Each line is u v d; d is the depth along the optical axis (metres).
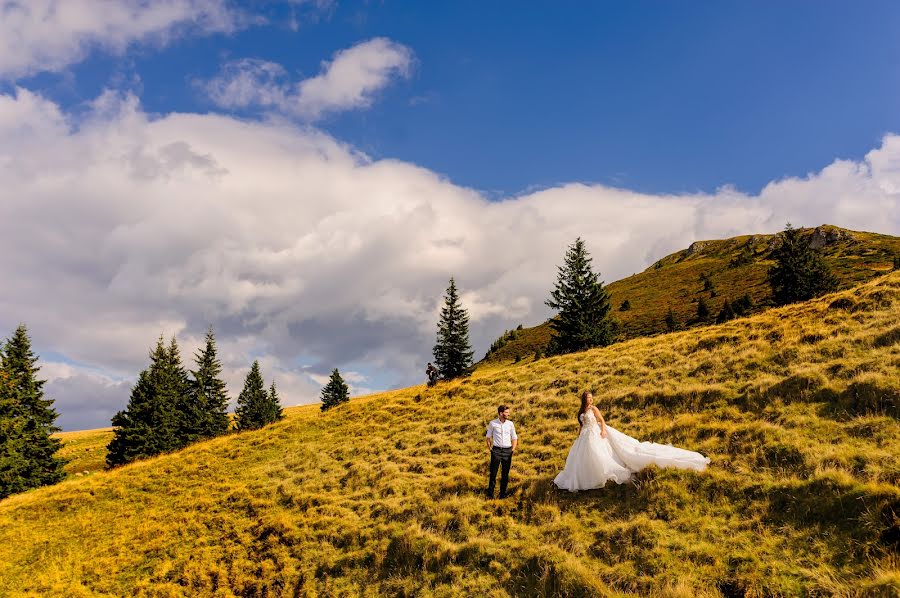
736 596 6.95
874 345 13.92
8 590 14.00
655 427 13.30
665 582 7.51
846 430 10.34
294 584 10.98
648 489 10.11
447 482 13.46
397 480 14.95
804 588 6.63
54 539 17.30
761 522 8.30
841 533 7.46
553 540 9.52
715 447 11.30
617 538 8.97
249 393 77.31
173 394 61.69
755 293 93.31
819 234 131.00
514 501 11.55
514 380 24.34
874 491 7.77
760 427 11.33
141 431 51.06
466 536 10.55
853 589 6.33
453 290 70.19
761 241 151.38
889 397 10.68
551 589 8.15
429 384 31.19
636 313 111.75
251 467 21.61
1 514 21.08
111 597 12.44
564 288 67.69
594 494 10.85
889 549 6.80
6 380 42.00
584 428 11.35
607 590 7.63
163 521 16.95
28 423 42.44
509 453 12.06
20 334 44.38
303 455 21.52
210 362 70.38
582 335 63.94
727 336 19.34
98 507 20.05
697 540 8.32
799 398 12.36
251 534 14.25
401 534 11.23
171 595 11.84
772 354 15.81
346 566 10.96
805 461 9.48
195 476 21.77
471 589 8.82
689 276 141.88
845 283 83.88
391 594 9.59
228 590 11.45
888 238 119.56
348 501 14.66
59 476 42.59
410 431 20.78
